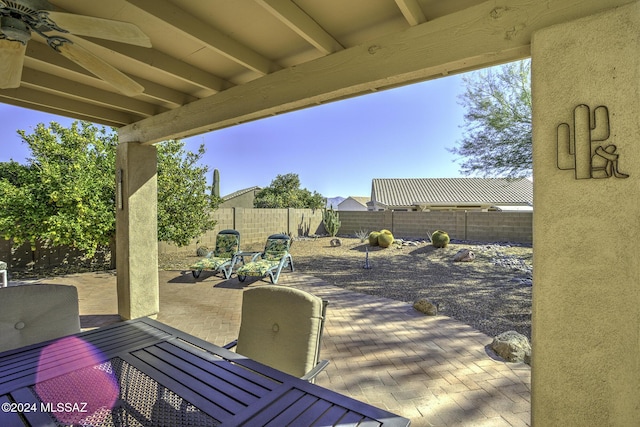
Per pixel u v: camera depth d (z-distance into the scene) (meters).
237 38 2.66
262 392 1.54
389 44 2.39
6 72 2.25
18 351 1.95
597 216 1.63
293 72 2.90
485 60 2.11
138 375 1.69
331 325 4.62
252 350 2.25
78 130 8.04
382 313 5.16
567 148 1.70
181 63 3.07
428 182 22.66
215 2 2.21
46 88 3.24
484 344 3.94
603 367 1.63
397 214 15.49
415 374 3.22
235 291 6.38
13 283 6.68
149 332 2.24
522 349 3.53
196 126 3.71
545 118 1.76
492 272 8.37
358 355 3.65
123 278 4.58
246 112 3.24
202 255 10.62
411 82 2.49
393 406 2.70
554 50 1.74
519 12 1.89
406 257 10.66
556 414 1.74
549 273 1.75
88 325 4.51
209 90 3.58
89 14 2.28
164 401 1.48
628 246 1.57
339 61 2.63
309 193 25.95
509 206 18.61
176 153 8.82
